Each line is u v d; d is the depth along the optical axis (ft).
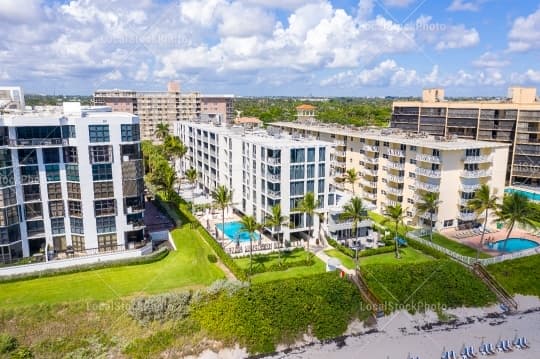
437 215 235.20
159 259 190.08
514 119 332.80
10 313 140.36
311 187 219.61
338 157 322.75
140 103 591.37
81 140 178.60
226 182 279.08
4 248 172.76
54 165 180.65
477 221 245.04
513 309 166.50
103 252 187.11
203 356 136.46
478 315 162.40
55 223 185.98
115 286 163.94
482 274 183.21
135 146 191.01
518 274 185.26
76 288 161.27
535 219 255.50
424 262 184.55
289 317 148.15
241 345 139.95
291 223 215.51
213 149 302.45
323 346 143.64
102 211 187.42
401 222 246.68
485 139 352.28
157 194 306.96
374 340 146.72
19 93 220.43
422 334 150.20
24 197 178.50
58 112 206.59
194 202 291.17
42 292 156.97
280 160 209.36
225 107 641.81
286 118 644.27
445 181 233.96
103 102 573.33
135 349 135.13
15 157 173.37
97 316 144.56
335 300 157.79
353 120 565.12
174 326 143.84
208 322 145.38
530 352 139.85
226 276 177.58
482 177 239.71
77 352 132.87
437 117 394.11
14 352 129.29
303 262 190.60
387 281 171.32
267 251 206.59
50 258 181.06
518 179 338.13
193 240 216.74
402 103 435.12
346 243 216.95
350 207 199.52
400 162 260.62
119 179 187.73
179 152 345.92
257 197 232.53
